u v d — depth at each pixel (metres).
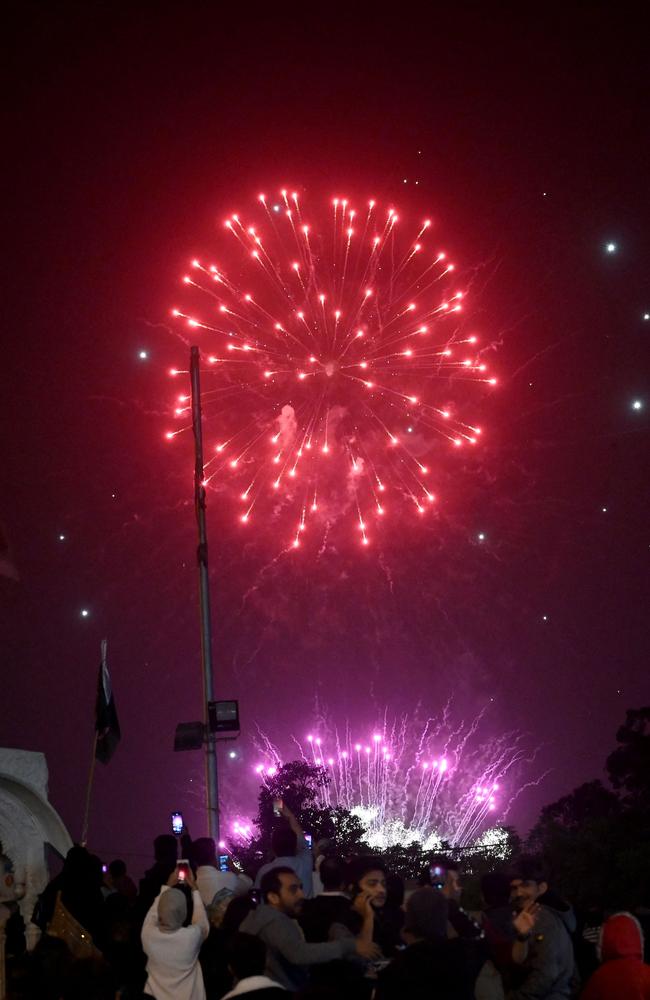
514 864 10.10
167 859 11.78
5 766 16.28
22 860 16.16
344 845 37.34
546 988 9.00
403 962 6.91
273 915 8.32
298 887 8.87
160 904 9.52
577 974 10.28
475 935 9.84
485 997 9.09
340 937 8.36
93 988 8.67
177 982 9.35
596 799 39.75
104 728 14.45
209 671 19.94
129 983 10.27
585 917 12.81
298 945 8.08
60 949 9.20
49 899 11.46
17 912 11.19
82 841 13.54
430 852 34.47
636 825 29.03
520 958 8.95
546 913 9.30
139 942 10.51
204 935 9.67
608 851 28.06
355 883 8.87
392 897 10.02
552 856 29.19
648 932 12.27
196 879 11.41
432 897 7.65
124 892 12.99
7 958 9.12
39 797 16.45
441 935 7.55
